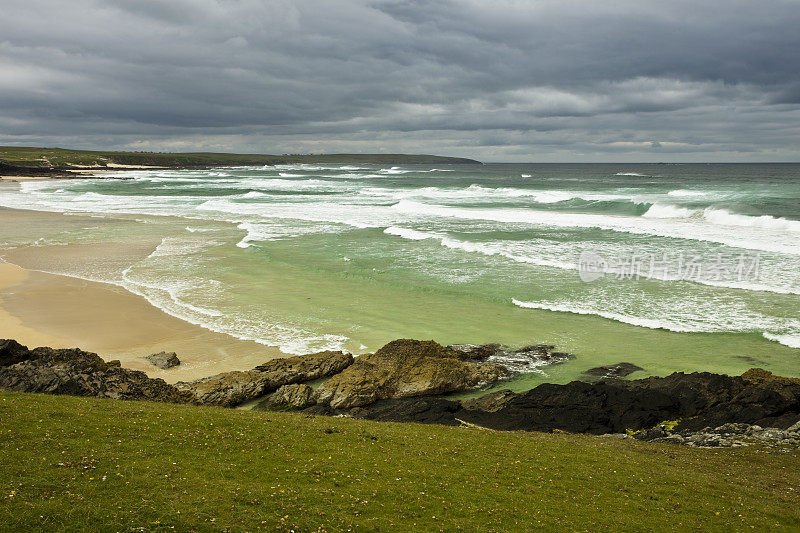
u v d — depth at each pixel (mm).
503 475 14094
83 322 30797
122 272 42250
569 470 14875
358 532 10500
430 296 35844
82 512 10031
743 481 15016
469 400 22734
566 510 12352
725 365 25031
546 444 17156
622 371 24906
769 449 17547
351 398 22391
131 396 20078
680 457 16766
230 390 22203
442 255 47250
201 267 43750
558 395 21906
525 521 11664
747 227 56594
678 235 52000
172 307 33438
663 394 21547
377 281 39250
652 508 12852
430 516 11445
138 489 11133
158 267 43844
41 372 20188
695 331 28859
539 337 28953
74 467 11758
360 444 15383
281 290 37281
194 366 25016
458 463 14664
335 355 25484
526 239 53125
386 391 23516
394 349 25281
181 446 13742
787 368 24484
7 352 22188
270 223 67062
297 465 13344
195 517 10320
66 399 16891
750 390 21406
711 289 35406
